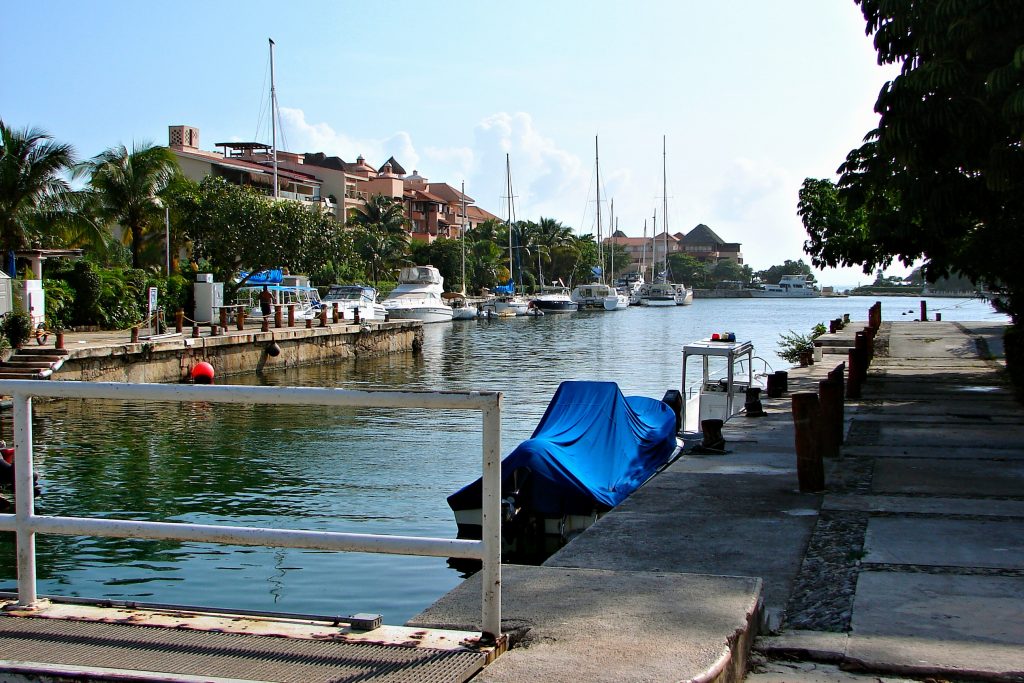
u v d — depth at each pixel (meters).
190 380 38.69
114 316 45.66
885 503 9.62
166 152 56.34
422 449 21.83
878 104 13.30
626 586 5.70
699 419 20.77
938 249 20.61
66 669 4.16
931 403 18.77
